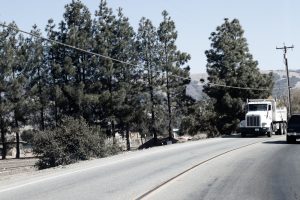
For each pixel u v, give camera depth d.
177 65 64.62
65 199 11.70
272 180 14.49
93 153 29.77
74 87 56.38
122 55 59.56
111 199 11.58
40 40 59.88
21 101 57.44
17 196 12.37
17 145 59.47
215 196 11.69
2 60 56.69
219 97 66.94
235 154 24.30
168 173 16.83
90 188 13.52
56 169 20.81
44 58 60.62
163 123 65.38
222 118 66.19
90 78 58.56
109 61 57.03
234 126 64.75
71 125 29.73
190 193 12.24
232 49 69.25
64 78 58.38
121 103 58.69
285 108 51.75
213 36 70.00
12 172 30.00
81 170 18.88
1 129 58.28
